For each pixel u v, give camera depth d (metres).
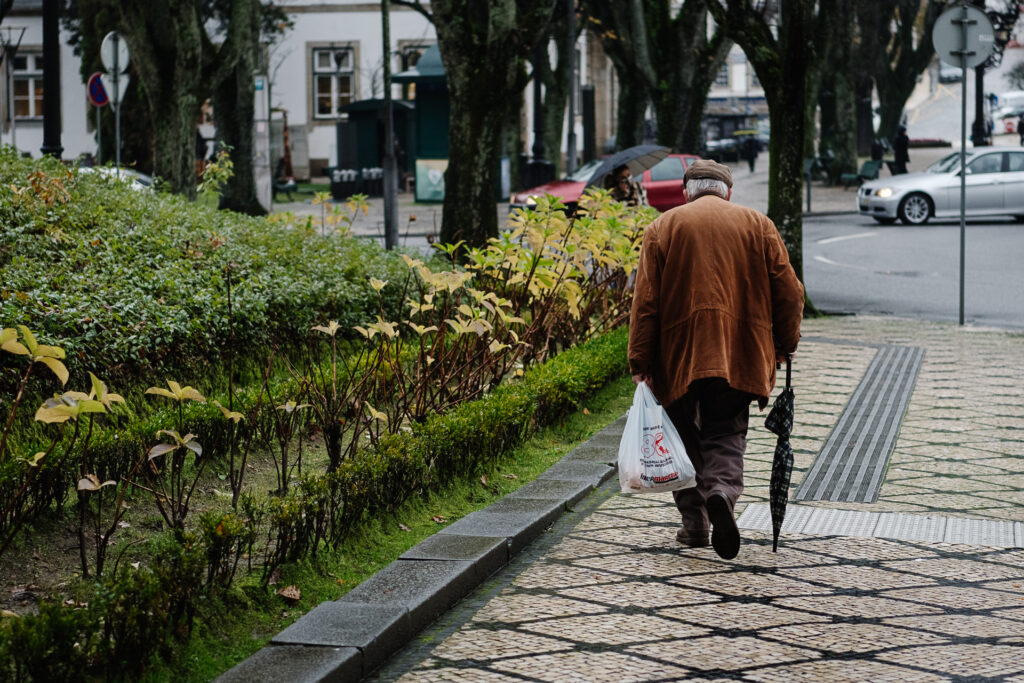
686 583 5.72
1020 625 5.15
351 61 54.75
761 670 4.67
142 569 4.54
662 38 31.14
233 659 4.62
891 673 4.64
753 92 106.81
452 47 15.95
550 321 9.81
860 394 10.41
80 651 4.17
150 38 23.02
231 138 31.27
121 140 38.06
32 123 50.53
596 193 11.52
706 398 6.12
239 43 24.97
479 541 5.99
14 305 7.14
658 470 6.01
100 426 6.72
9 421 4.98
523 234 9.25
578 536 6.50
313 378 7.18
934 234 27.56
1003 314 16.59
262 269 10.30
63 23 44.56
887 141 58.34
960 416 9.46
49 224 9.49
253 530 5.17
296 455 7.36
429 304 7.83
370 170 42.84
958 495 7.23
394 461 6.39
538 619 5.27
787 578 5.79
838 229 29.66
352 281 10.94
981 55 15.01
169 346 7.91
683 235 6.04
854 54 45.12
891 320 15.89
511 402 7.91
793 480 7.62
